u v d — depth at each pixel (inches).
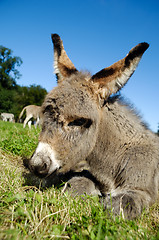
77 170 30.4
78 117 24.9
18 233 15.1
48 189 25.9
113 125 28.6
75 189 26.6
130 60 25.3
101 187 29.4
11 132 64.9
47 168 24.2
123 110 30.3
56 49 32.7
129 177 25.9
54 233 16.1
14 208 18.8
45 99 27.0
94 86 27.3
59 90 26.0
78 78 28.1
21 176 31.6
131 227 18.0
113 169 28.0
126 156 27.5
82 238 15.3
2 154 42.4
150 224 20.6
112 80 26.8
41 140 25.0
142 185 24.9
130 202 21.6
